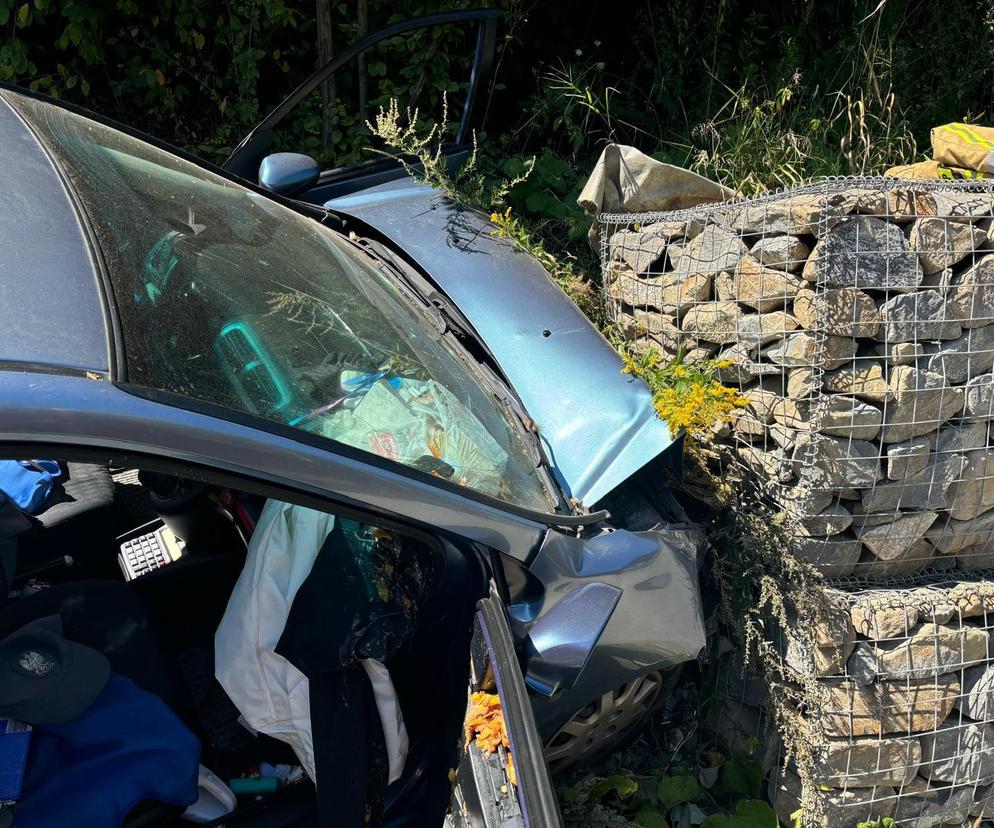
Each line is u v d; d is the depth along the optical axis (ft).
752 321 7.69
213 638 6.39
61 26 14.07
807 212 6.94
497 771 4.91
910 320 7.11
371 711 5.35
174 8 14.35
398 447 5.53
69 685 4.69
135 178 6.38
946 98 14.33
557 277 10.53
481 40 10.91
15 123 6.04
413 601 5.64
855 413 7.14
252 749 5.69
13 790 4.38
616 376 7.34
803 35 15.08
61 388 4.00
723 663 8.47
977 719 7.79
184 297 5.19
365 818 5.11
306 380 5.41
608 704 6.66
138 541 7.36
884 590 7.81
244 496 6.54
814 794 7.69
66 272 4.61
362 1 14.06
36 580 6.31
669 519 7.01
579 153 15.76
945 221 7.08
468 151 10.61
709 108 14.39
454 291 8.00
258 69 15.17
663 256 9.07
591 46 16.75
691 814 7.82
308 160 9.39
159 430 4.20
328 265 7.04
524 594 5.89
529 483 6.31
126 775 4.63
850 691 7.52
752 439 8.05
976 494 7.75
